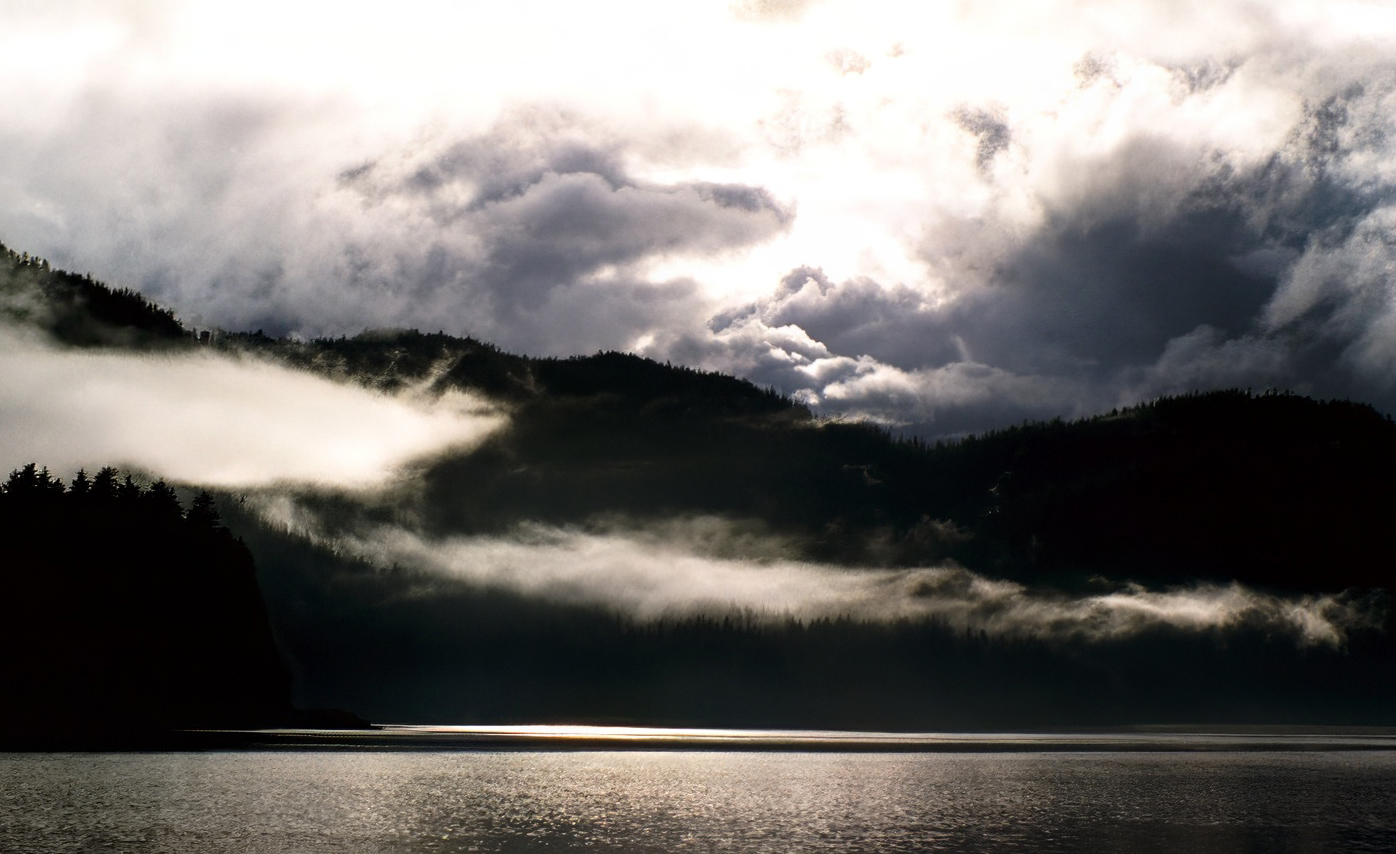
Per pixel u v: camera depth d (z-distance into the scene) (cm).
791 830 7662
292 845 6762
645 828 7706
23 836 6850
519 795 9525
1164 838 7481
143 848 6556
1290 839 7525
